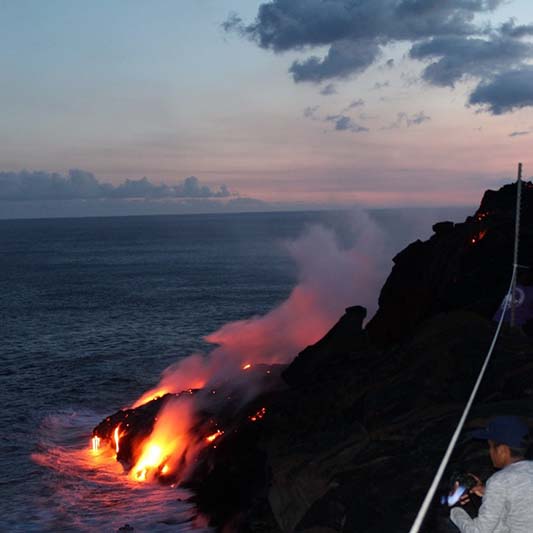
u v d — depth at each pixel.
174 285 115.12
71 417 32.09
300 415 15.88
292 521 11.50
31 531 18.08
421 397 12.18
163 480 21.62
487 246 20.41
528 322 14.70
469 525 4.30
